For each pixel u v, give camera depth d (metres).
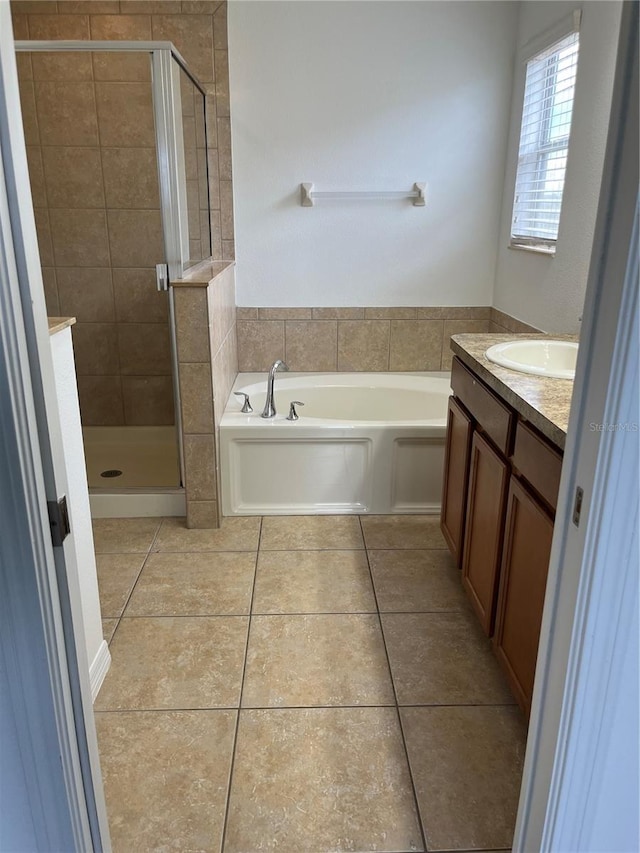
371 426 2.86
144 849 1.39
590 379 0.84
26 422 0.82
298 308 3.59
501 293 3.47
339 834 1.43
